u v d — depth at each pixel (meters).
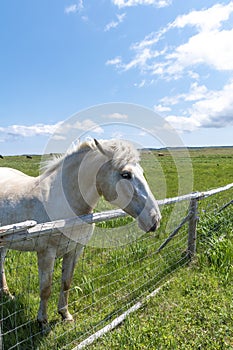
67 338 2.92
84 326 3.12
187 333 3.03
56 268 4.41
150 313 3.41
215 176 17.42
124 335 2.91
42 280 2.93
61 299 3.27
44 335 2.97
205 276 4.19
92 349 2.76
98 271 4.20
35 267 4.28
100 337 2.92
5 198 3.07
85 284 3.80
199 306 3.47
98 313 3.36
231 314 3.29
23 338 2.91
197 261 4.70
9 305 3.33
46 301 3.04
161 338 2.89
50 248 2.84
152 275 4.21
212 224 5.83
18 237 2.10
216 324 3.17
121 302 3.61
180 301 3.60
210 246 5.09
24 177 3.57
